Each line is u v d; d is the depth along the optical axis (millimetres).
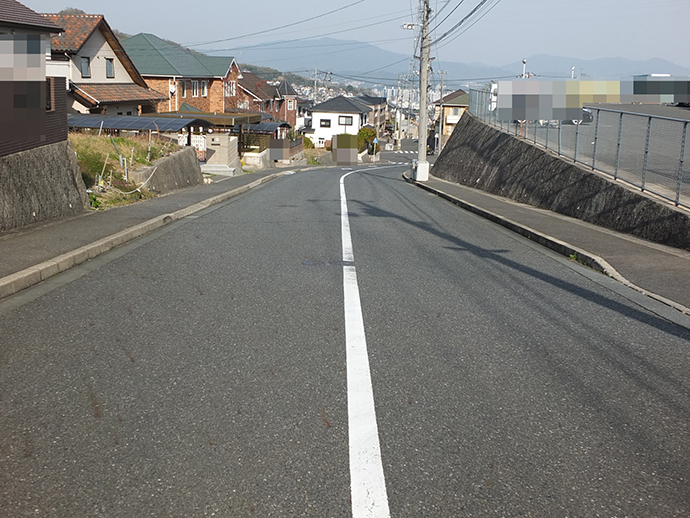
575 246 8945
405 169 43719
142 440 3160
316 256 8141
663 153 12109
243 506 2617
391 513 2594
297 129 76312
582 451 3176
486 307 5883
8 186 8695
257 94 58188
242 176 24344
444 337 4953
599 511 2648
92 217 10234
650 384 4109
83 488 2721
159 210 11531
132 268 7113
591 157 15125
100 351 4426
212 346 4590
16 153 9039
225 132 33031
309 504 2641
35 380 3887
